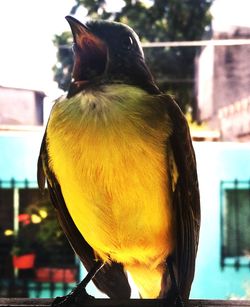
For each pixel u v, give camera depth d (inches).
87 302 11.5
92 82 11.6
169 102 11.6
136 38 12.1
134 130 11.0
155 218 11.5
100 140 10.9
